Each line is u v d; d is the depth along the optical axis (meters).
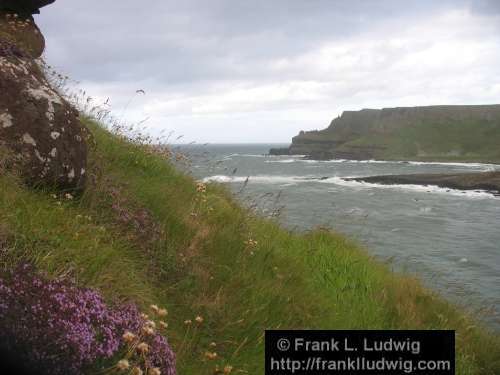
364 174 119.50
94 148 6.49
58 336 2.59
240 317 4.99
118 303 3.51
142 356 2.89
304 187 78.56
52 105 4.99
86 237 4.20
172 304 4.61
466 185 83.94
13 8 9.90
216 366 3.68
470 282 20.34
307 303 6.16
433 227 39.12
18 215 3.85
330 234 10.57
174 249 5.52
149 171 7.77
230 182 9.60
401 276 10.42
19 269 3.02
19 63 5.17
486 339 8.71
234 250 6.32
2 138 4.52
